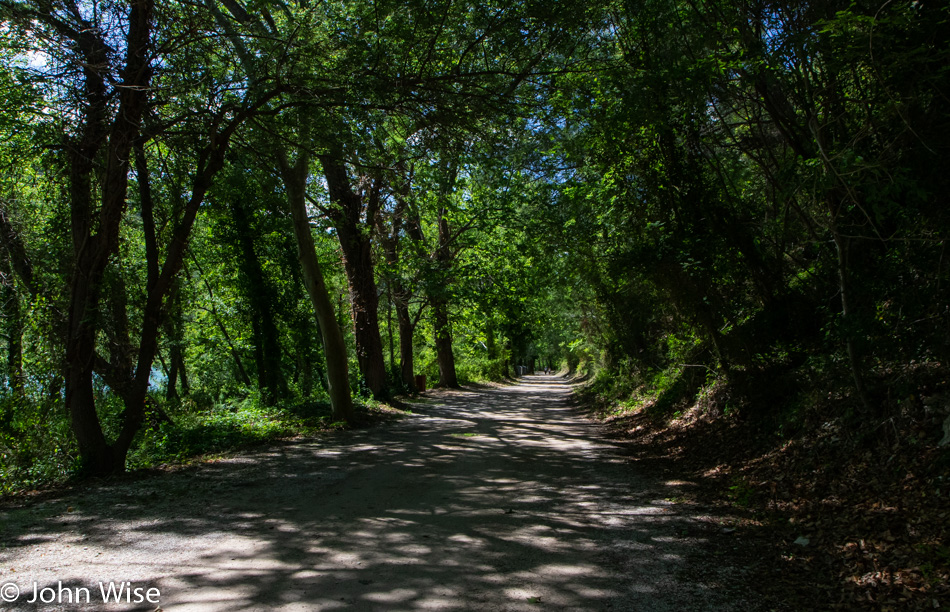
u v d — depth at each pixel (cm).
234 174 1193
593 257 1316
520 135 1131
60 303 1038
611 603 401
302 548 521
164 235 1204
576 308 2283
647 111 835
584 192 1322
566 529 579
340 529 582
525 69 970
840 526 500
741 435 877
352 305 2122
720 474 770
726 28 790
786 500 603
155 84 923
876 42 504
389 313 2670
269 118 1010
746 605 393
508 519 617
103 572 458
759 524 560
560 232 1489
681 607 393
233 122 945
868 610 371
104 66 818
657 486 758
